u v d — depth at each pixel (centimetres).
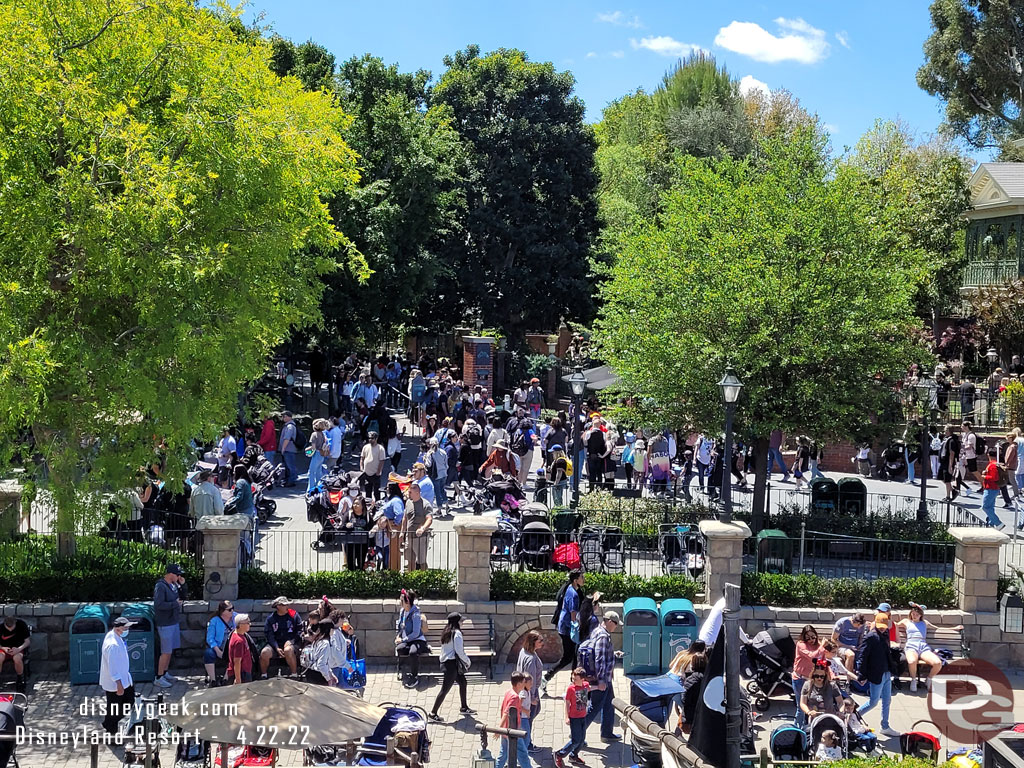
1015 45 5797
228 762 1214
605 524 2006
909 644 1605
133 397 1471
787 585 1769
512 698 1221
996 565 1723
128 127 1399
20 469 1628
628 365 2186
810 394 2044
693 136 6166
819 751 1214
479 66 4753
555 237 4697
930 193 4238
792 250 2106
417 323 4738
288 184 1641
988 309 3484
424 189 3522
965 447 2638
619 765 1345
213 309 1570
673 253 2203
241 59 1639
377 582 1716
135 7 1488
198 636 1639
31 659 1600
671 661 1622
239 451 2489
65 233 1436
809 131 2230
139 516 1838
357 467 2648
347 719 1023
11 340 1380
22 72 1375
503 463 2312
